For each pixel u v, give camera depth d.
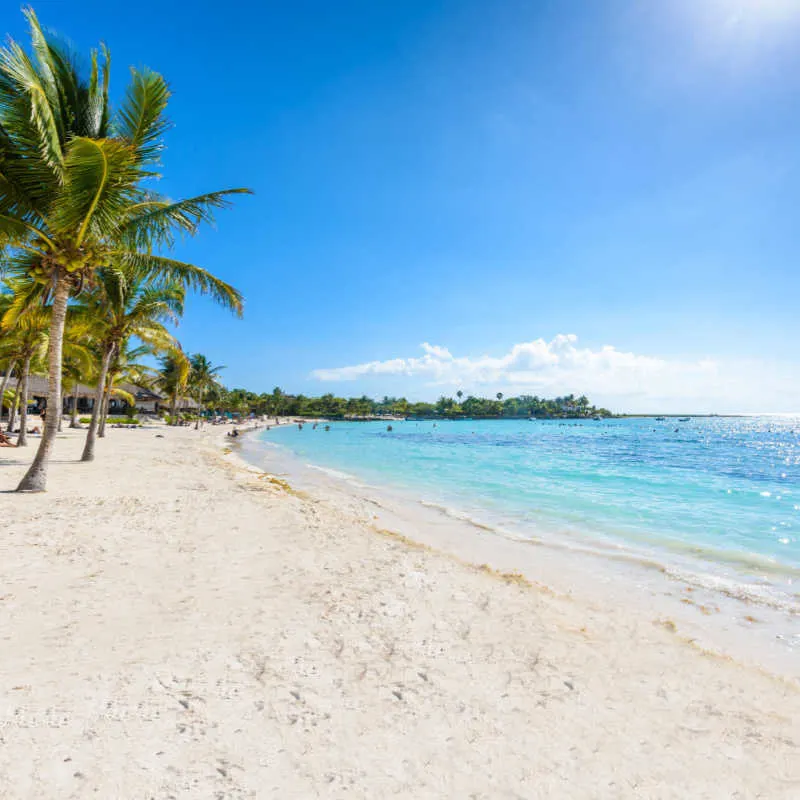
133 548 6.89
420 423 147.50
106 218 10.35
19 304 14.41
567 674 4.10
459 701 3.54
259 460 26.73
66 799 2.34
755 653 5.08
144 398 62.66
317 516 10.32
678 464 28.83
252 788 2.52
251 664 3.85
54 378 10.88
